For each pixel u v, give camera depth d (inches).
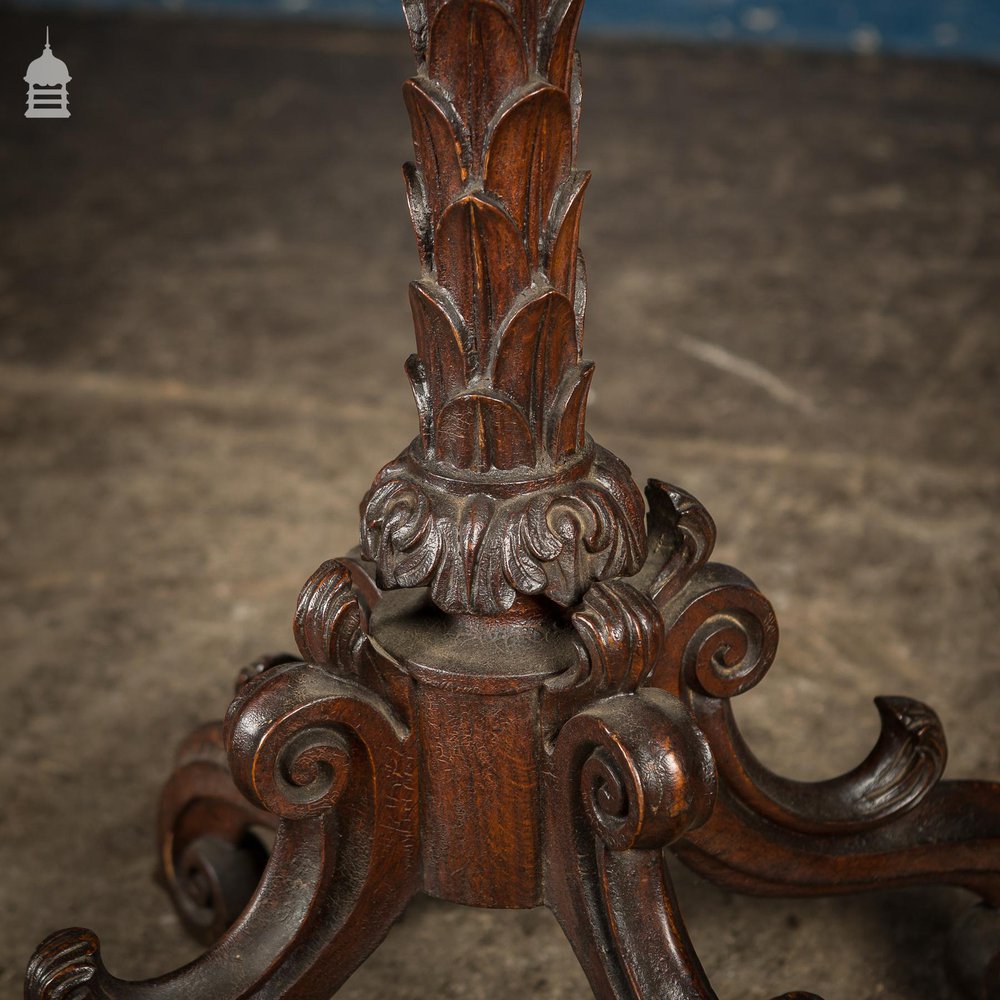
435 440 44.5
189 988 47.0
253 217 161.3
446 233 41.9
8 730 79.5
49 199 166.6
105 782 75.5
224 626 89.0
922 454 107.5
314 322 134.7
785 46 223.9
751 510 100.0
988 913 57.4
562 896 46.6
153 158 179.2
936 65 211.3
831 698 79.9
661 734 41.6
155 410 118.0
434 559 43.6
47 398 120.1
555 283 42.6
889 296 136.6
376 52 223.1
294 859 47.1
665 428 112.3
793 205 160.1
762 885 52.0
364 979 62.0
